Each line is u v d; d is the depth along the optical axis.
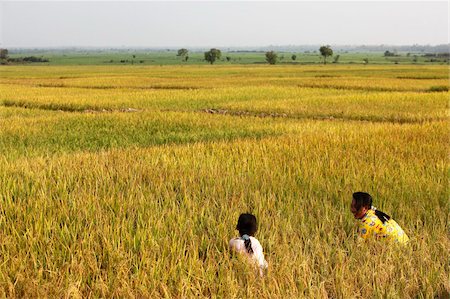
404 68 95.12
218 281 4.95
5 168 10.31
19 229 6.32
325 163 10.66
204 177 9.44
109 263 5.26
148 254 5.43
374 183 9.12
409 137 15.09
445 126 17.69
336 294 4.90
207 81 55.88
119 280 4.82
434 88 41.53
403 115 24.09
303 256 5.42
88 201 7.41
